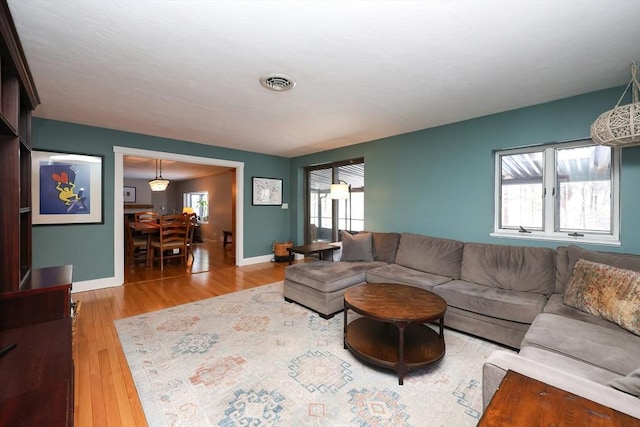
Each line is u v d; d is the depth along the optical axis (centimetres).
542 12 148
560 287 236
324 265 345
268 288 388
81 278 368
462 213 336
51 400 91
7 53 140
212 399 165
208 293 365
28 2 140
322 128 371
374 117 324
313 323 272
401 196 398
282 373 191
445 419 151
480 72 216
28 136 204
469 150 329
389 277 303
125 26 161
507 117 300
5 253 155
